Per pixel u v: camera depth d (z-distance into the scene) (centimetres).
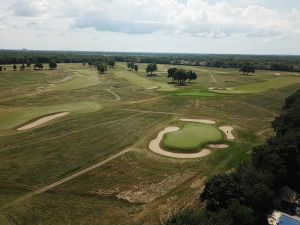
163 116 8138
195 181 4450
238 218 2995
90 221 3428
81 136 6284
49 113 7938
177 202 3862
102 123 7262
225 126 7338
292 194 4016
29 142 5866
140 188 4212
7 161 4981
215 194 3472
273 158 4134
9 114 7725
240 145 6003
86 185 4259
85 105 9138
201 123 7475
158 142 6053
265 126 7475
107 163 5003
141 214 3588
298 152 4509
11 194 3966
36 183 4275
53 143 5838
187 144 5797
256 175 3681
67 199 3884
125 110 8706
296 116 5741
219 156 5400
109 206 3744
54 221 3419
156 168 4862
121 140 6106
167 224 2934
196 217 2862
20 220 3422
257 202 3406
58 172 4631
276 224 3469
